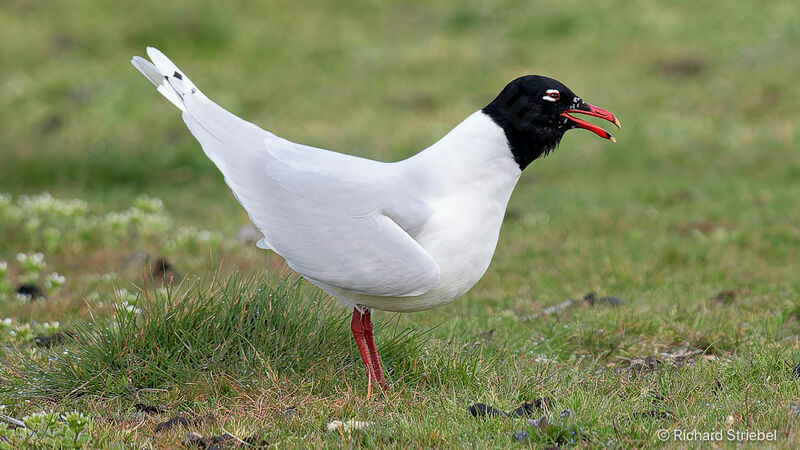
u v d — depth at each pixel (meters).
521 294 11.83
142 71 8.26
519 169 7.80
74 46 26.17
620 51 25.77
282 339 8.20
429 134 21.17
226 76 24.86
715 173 18.59
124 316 8.55
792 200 16.03
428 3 29.81
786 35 25.27
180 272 12.71
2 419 7.05
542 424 6.65
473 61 25.81
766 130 20.31
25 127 21.53
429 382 8.16
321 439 6.79
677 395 7.46
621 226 15.26
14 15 27.97
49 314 10.52
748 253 13.38
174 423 7.08
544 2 28.84
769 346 8.67
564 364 8.75
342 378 8.01
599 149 20.19
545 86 7.65
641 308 10.55
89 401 7.62
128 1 28.55
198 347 8.14
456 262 7.59
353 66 25.77
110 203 17.44
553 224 15.58
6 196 15.46
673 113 21.81
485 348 8.95
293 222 7.58
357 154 20.11
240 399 7.62
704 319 9.98
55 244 13.76
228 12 28.12
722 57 24.72
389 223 7.42
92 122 21.84
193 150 20.20
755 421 6.88
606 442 6.52
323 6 29.62
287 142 8.05
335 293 7.87
